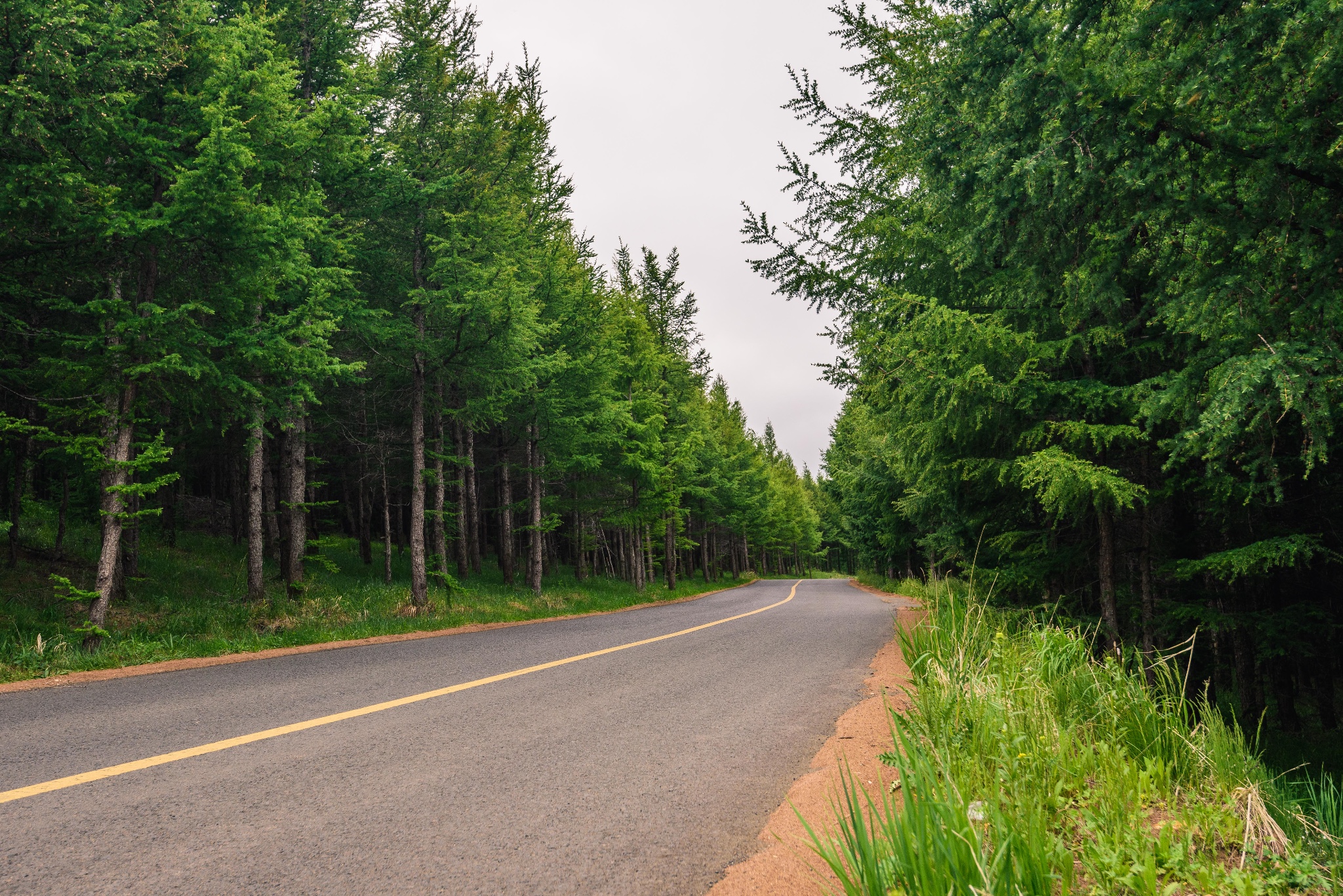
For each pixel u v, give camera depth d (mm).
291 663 8086
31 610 10719
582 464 22391
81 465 14062
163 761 3977
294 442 15531
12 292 10102
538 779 3740
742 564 68562
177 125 10445
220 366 10766
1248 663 9086
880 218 9141
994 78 4789
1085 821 2994
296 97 14312
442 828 3029
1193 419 5520
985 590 10117
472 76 16266
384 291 16125
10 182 8344
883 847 2514
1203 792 3549
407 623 12836
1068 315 6527
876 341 8328
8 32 7746
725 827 3131
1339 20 3602
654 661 8188
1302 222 4324
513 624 14375
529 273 17703
